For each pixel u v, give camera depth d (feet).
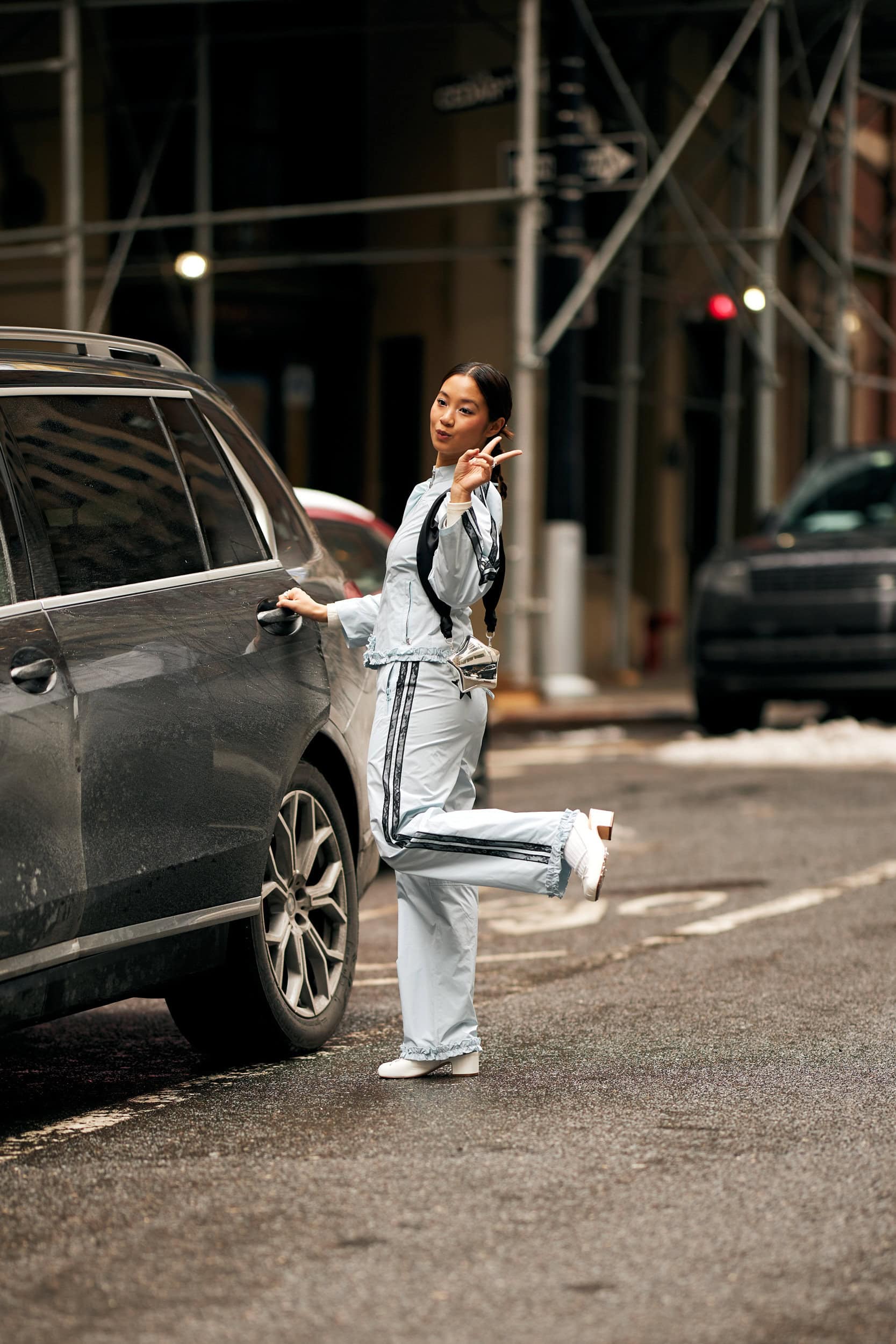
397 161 126.11
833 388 129.29
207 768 31.58
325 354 129.80
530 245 102.22
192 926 31.30
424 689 31.35
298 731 33.96
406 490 127.95
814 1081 31.94
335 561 37.29
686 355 146.30
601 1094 31.24
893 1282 22.53
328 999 35.22
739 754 85.30
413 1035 32.53
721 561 91.35
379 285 128.77
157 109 125.29
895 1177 26.53
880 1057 33.63
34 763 28.19
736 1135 28.71
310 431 129.90
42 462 30.53
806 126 153.38
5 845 27.58
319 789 34.94
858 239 165.58
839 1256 23.38
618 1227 24.49
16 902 27.68
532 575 130.41
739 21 136.15
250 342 128.26
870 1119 29.55
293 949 34.40
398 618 31.60
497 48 124.36
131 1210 25.44
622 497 129.70
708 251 117.50
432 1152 27.96
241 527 34.53
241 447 35.55
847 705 107.14
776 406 157.07
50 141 121.60
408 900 32.48
